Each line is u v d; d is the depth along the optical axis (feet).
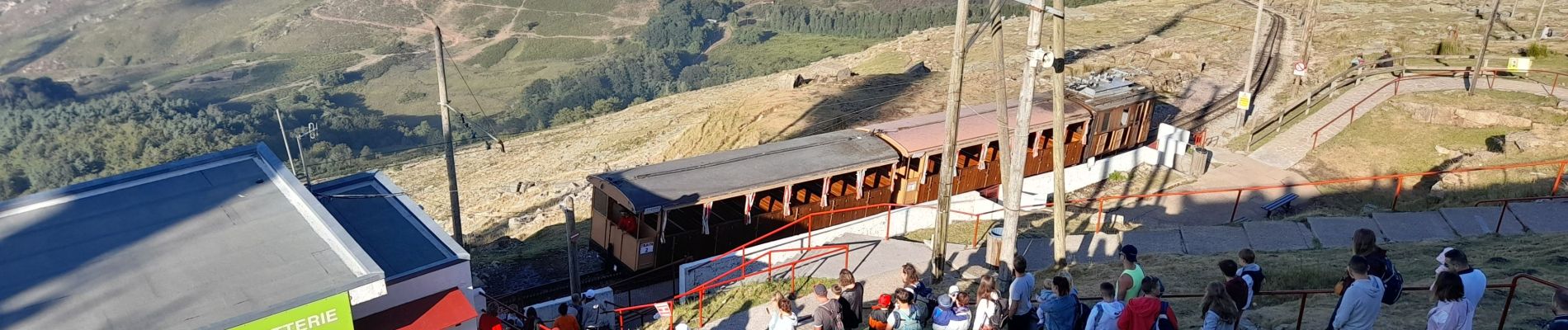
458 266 54.19
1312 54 171.73
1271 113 130.11
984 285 45.21
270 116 584.40
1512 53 147.74
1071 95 106.52
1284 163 107.24
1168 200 96.63
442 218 139.33
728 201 88.17
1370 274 39.34
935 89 158.40
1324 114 122.31
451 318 51.29
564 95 647.56
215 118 559.38
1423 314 47.09
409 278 52.08
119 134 515.50
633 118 219.82
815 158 86.22
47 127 524.52
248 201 57.93
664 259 78.54
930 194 95.04
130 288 46.24
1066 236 79.15
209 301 44.65
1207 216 90.63
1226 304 36.58
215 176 62.75
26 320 42.96
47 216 55.72
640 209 73.41
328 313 45.52
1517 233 68.54
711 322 62.54
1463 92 121.80
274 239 52.03
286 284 46.39
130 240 52.13
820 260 76.28
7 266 49.06
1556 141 94.99
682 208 82.48
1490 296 49.49
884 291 68.49
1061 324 41.68
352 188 66.80
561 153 183.52
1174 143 107.34
